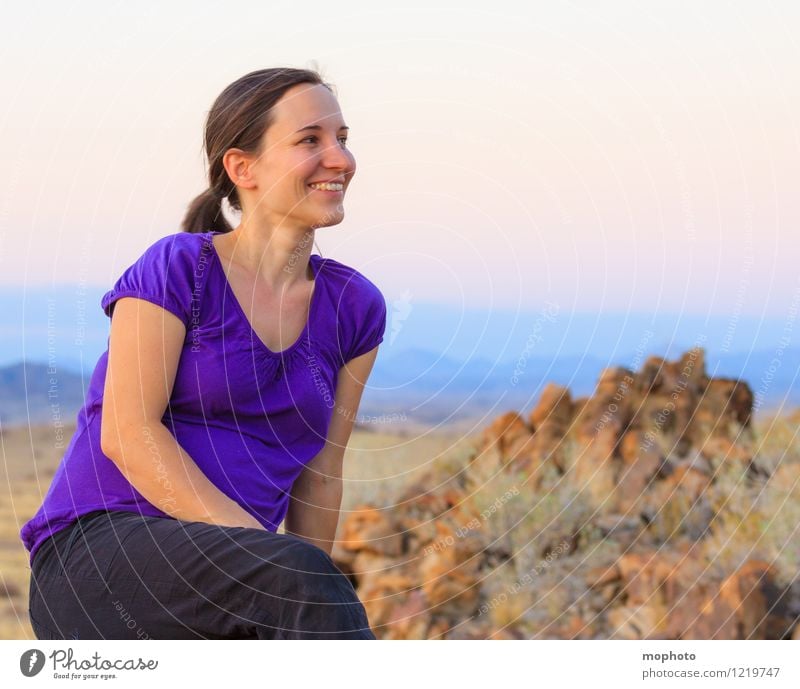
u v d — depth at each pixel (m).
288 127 2.63
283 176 2.63
